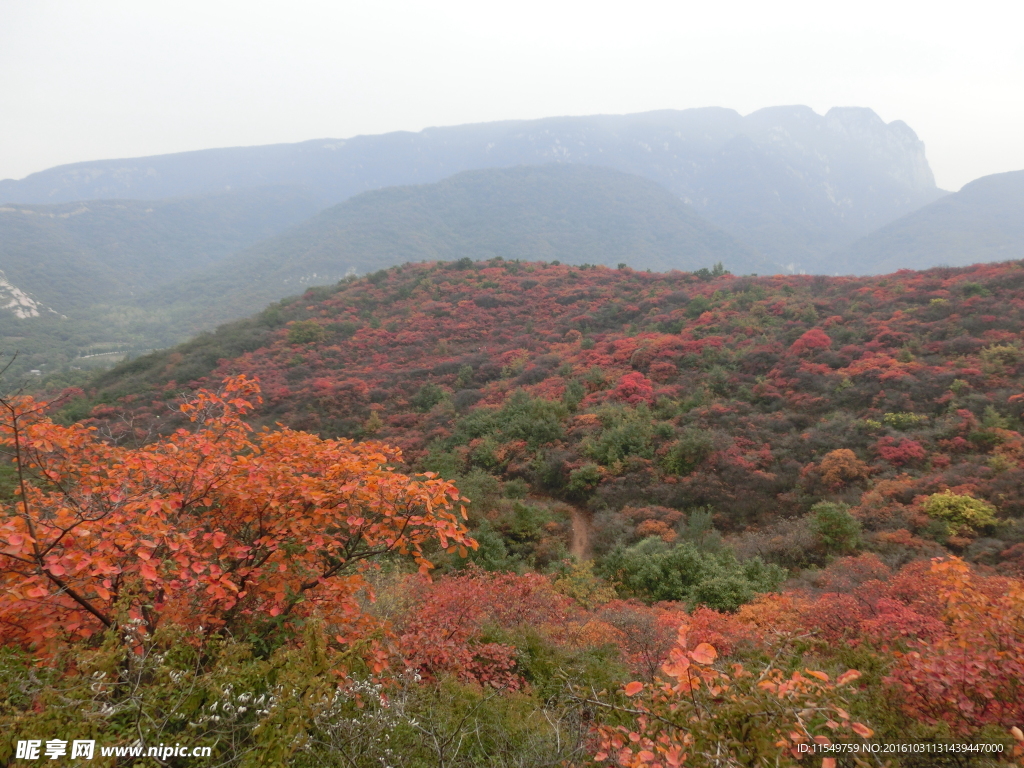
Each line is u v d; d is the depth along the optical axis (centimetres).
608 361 3381
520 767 294
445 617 554
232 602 307
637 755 210
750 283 4425
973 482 1666
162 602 309
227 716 248
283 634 351
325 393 3603
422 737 315
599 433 2544
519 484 2294
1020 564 1240
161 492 352
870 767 200
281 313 5700
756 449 2216
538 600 791
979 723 262
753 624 807
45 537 266
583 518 2089
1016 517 1490
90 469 391
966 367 2386
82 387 4341
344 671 280
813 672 211
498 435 2717
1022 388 2145
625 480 2192
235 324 5700
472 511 1872
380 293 6075
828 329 3166
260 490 347
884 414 2236
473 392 3450
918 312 3088
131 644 249
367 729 279
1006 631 291
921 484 1744
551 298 5325
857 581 1118
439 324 5069
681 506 2014
